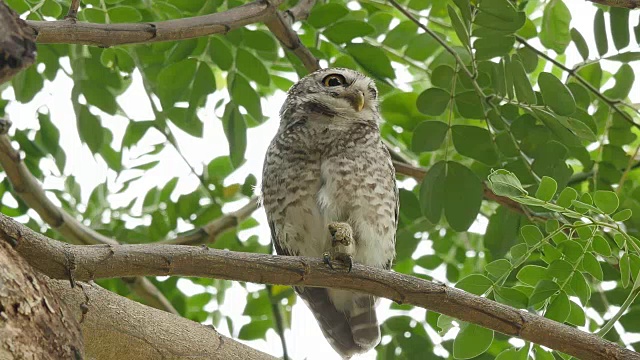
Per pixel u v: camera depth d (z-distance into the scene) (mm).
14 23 4656
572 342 5848
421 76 10539
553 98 7551
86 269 5332
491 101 8312
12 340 4461
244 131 9031
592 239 6422
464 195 8289
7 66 4617
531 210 8703
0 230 5043
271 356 6137
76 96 8977
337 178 8531
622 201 8719
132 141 10008
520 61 7668
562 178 8148
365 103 9312
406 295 5973
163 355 5852
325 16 9148
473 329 6488
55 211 9172
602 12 8398
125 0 9164
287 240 8867
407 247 10062
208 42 8914
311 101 9266
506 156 8398
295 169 8695
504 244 9078
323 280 5949
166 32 6129
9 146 8766
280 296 10094
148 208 10805
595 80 8992
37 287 4719
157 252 5531
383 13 10055
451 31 10367
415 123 10109
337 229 6070
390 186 8750
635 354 5816
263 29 9797
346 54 9492
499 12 7504
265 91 11023
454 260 10734
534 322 5887
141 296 9773
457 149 8484
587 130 7586
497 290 6617
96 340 5711
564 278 6473
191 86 8945
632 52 8391
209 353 5957
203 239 9969
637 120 9336
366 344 8680
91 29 5805
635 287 5910
